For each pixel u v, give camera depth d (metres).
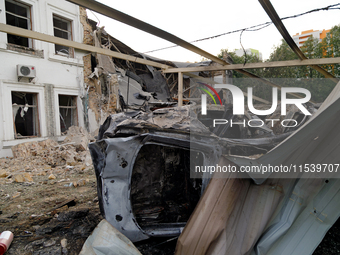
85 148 7.38
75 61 9.34
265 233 1.67
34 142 7.34
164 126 2.03
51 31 8.63
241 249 1.54
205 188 1.80
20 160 6.27
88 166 5.67
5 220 2.68
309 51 20.25
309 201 1.73
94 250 1.68
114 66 10.12
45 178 4.67
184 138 1.99
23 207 3.10
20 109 7.82
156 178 2.27
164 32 2.49
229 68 4.00
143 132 2.01
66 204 3.05
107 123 2.36
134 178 2.19
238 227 1.59
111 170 1.90
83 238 2.25
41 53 8.21
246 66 3.92
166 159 2.31
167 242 2.15
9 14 7.66
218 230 1.53
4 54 7.24
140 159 2.22
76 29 9.55
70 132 8.42
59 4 8.88
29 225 2.55
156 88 11.70
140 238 1.95
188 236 1.54
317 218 1.67
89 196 3.49
